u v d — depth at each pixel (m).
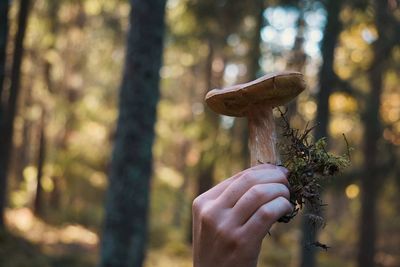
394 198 5.26
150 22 2.29
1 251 3.95
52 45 5.66
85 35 7.42
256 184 0.50
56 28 5.84
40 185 6.90
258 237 0.49
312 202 0.59
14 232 4.97
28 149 8.63
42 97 6.47
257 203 0.49
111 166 2.29
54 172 7.61
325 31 3.97
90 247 6.14
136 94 2.27
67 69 7.55
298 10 4.07
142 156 2.27
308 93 4.09
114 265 2.22
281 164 0.57
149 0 2.29
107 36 7.42
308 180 0.59
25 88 6.59
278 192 0.49
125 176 2.25
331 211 10.41
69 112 7.04
